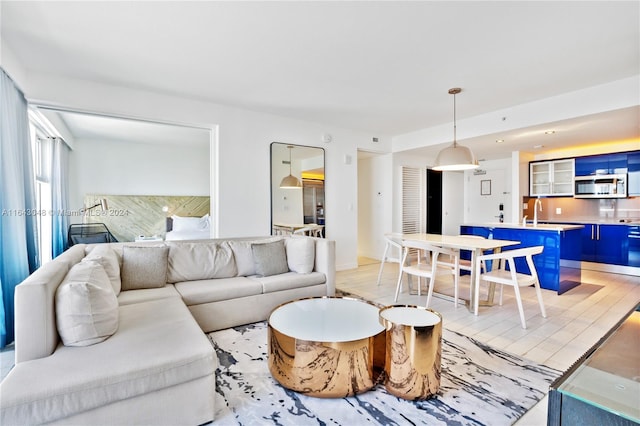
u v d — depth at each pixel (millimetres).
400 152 6066
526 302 3553
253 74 3193
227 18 2240
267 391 1838
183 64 2971
